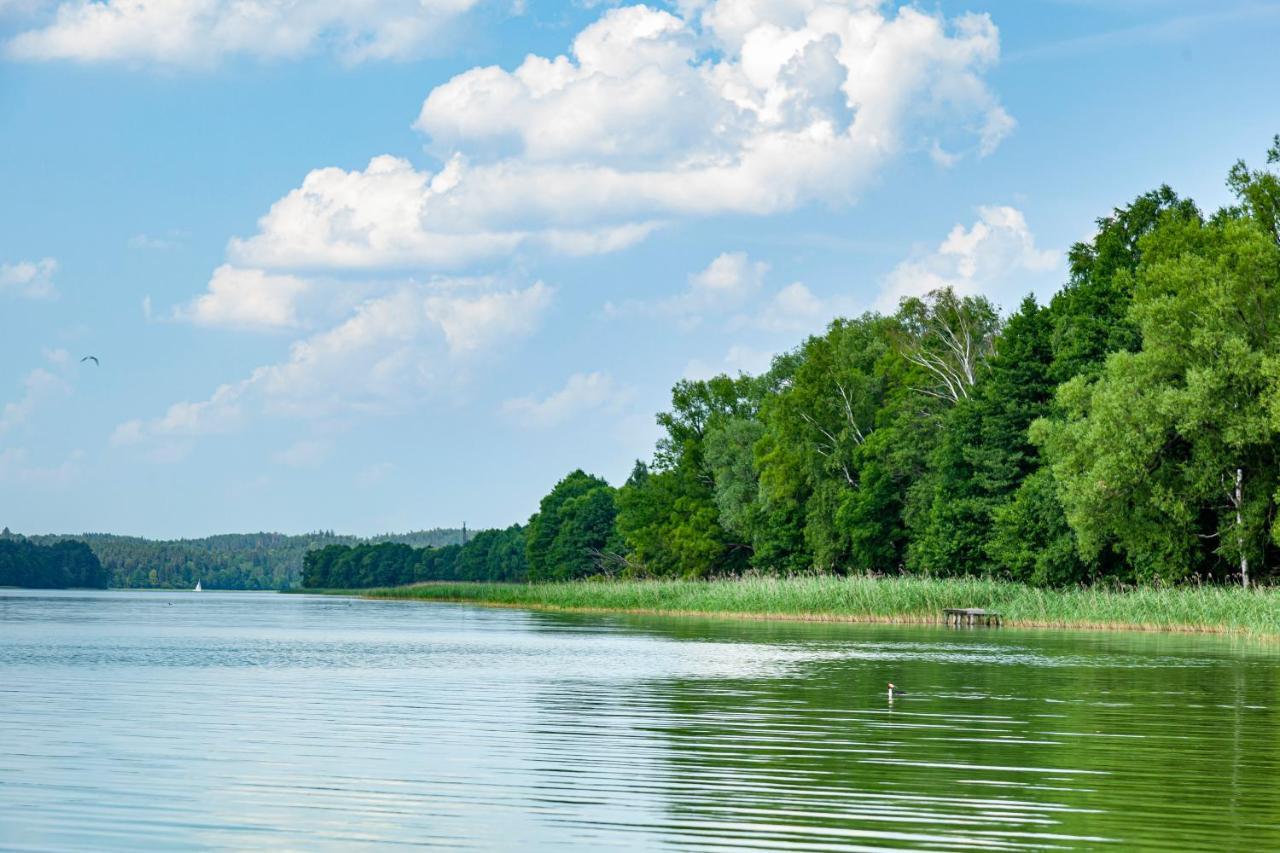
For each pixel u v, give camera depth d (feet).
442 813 55.98
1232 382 208.54
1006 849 49.88
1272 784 62.85
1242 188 242.37
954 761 69.26
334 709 92.38
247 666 134.00
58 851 49.55
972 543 263.29
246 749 73.05
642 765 67.72
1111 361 216.95
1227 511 220.84
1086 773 65.57
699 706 94.73
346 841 51.03
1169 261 220.64
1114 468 209.67
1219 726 83.61
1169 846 50.39
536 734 79.15
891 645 165.58
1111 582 239.50
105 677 119.85
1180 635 189.98
